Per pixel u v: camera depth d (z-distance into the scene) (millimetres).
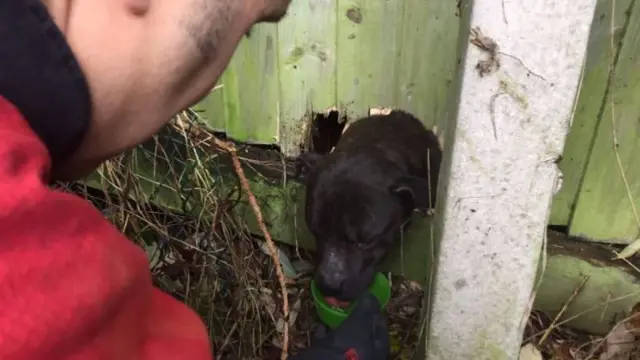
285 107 717
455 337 538
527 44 400
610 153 612
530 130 431
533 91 417
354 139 686
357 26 645
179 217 726
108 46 177
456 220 477
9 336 151
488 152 444
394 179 652
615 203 640
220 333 673
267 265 742
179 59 193
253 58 687
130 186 679
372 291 682
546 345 693
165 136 694
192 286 673
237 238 721
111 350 182
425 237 712
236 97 718
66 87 171
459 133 441
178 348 239
